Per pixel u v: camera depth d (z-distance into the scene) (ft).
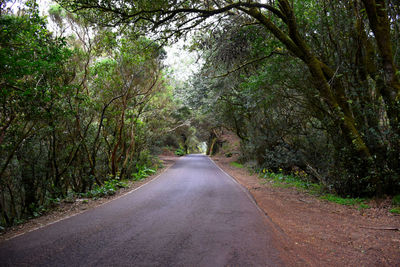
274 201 28.04
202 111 86.17
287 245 14.61
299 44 27.91
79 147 39.99
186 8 29.30
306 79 34.47
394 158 24.12
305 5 32.27
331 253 13.42
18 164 35.81
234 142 128.77
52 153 38.32
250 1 27.43
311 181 43.01
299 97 41.11
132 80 43.62
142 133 59.67
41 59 21.27
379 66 26.48
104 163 52.31
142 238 15.94
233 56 36.06
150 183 45.09
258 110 56.44
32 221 21.61
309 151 46.32
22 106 24.30
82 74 37.88
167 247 14.34
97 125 47.26
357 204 24.70
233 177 54.08
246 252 13.57
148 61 44.37
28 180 36.47
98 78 39.99
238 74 43.09
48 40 22.72
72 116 35.86
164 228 18.08
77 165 42.70
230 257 12.91
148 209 24.45
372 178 24.79
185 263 12.21
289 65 34.86
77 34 35.40
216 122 94.79
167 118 81.92
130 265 12.01
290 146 52.95
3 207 34.78
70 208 26.32
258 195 31.99
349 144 26.50
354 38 28.50
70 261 12.51
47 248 14.30
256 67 44.34
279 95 40.75
